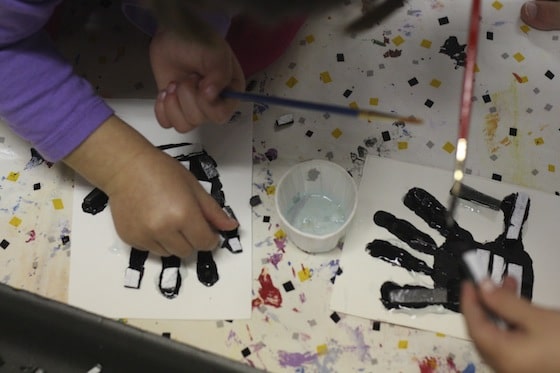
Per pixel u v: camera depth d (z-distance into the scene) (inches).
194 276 27.3
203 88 25.3
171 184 26.2
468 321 19.7
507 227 27.9
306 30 32.4
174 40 25.0
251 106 30.6
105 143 26.4
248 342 26.2
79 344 24.4
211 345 26.2
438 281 26.8
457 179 20.8
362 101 31.0
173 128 30.0
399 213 28.2
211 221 27.1
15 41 25.9
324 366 25.8
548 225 27.9
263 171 29.5
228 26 27.8
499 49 31.7
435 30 32.1
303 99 31.1
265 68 31.8
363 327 26.4
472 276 20.3
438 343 26.0
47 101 25.9
